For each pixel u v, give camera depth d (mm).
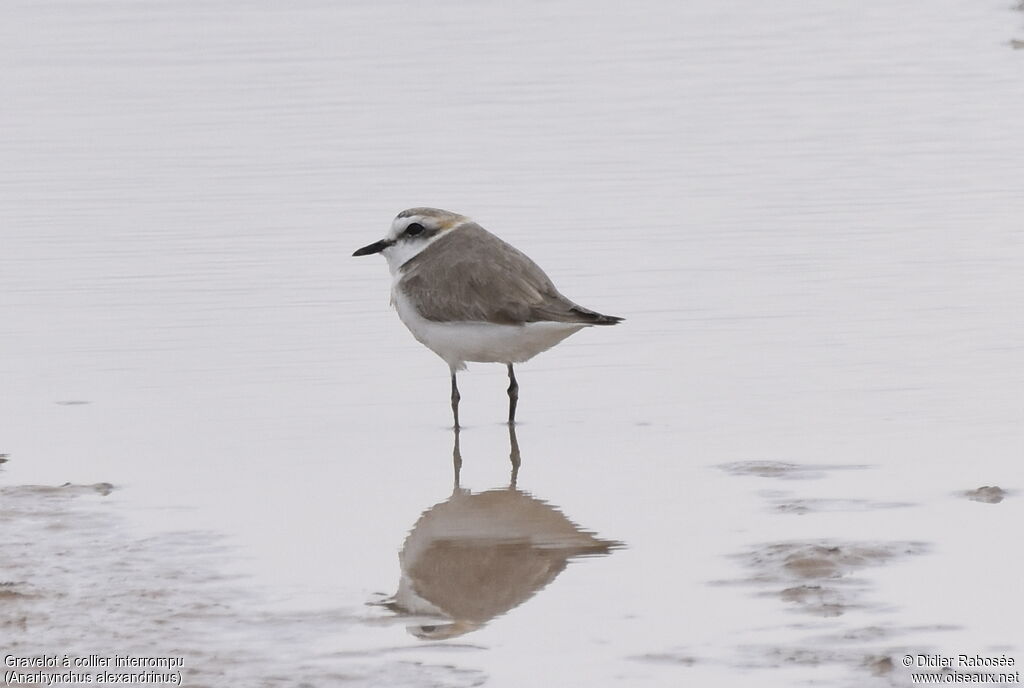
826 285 17375
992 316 16094
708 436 13156
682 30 34219
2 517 11484
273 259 19078
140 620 9484
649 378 14828
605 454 12836
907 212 20219
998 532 10617
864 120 25547
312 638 9180
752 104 26969
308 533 11125
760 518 11102
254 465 12742
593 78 29344
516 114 26641
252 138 25344
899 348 15234
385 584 10094
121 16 36250
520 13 36438
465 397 14672
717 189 21672
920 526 10773
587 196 21484
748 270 18016
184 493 12047
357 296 17672
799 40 32688
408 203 21422
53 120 26781
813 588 9680
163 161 24016
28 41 33625
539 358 15609
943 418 13297
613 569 10242
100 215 21141
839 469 12148
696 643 8961
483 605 9680
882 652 8727
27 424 13789
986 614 9242
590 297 17203
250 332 16453
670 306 16875
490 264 13773
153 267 18766
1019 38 31953
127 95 28594
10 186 22672
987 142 23781
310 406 14336
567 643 9031
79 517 11469
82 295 17734
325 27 34875
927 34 32906
